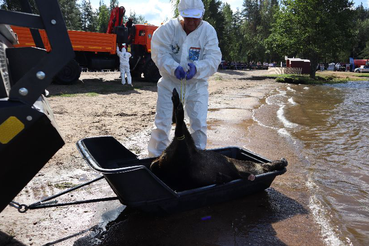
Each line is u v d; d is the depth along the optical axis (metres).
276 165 4.76
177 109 3.74
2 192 2.57
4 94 2.49
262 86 22.41
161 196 3.73
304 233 3.77
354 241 3.58
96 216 4.08
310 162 6.23
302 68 38.47
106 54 18.97
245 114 11.01
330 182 5.29
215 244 3.51
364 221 4.04
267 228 3.87
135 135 7.83
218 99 14.52
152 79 20.39
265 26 73.56
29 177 2.68
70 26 70.06
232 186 4.29
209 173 4.25
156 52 5.02
